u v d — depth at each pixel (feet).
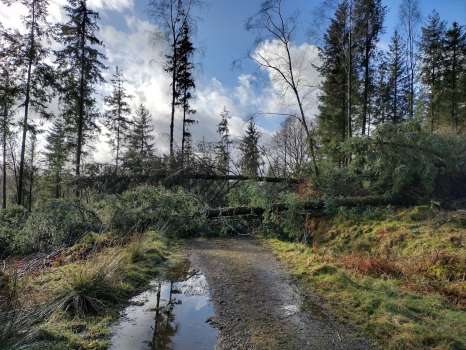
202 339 10.54
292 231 27.68
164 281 16.30
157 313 12.51
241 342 10.37
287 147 75.56
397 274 16.06
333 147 39.29
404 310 12.09
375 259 17.47
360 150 29.17
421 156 25.30
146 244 21.61
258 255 22.09
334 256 20.29
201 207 31.48
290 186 38.06
